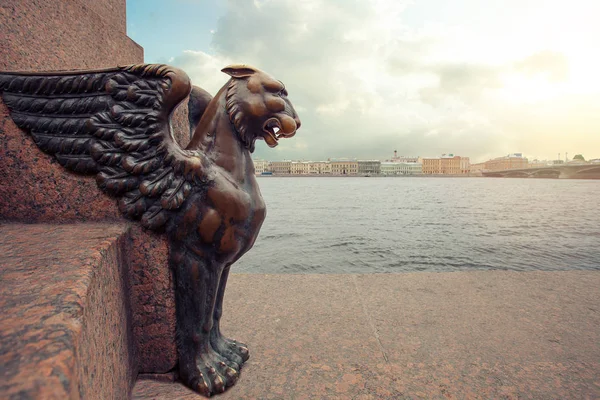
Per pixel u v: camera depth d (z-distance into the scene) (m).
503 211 32.16
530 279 3.33
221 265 1.54
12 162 1.35
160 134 1.37
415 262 14.12
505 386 1.74
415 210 32.88
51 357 0.65
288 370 1.80
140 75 1.36
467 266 13.59
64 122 1.34
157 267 1.45
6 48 1.40
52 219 1.38
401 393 1.65
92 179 1.39
